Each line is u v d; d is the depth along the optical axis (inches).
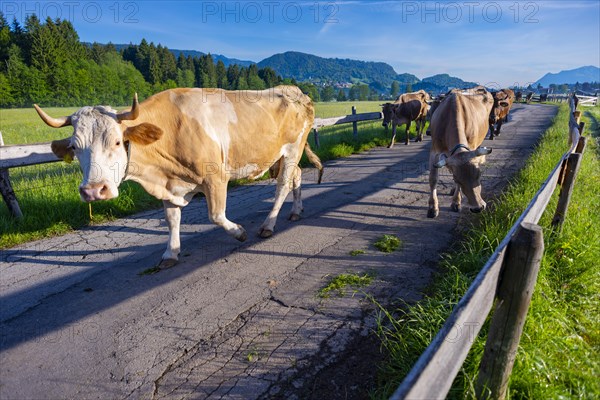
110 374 104.5
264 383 100.4
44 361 109.8
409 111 511.2
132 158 144.5
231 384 100.3
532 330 102.4
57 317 131.0
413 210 236.1
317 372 103.8
